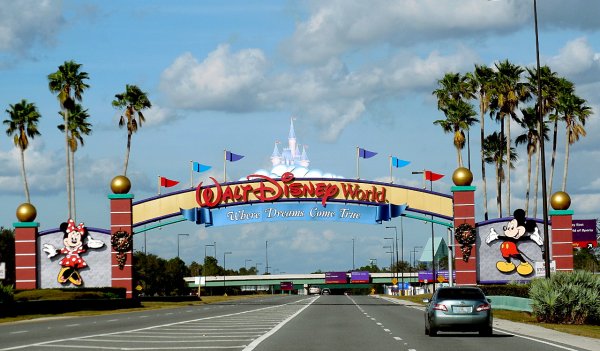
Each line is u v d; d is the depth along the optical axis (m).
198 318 57.06
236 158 80.62
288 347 29.45
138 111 108.44
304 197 78.12
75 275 79.50
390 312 67.19
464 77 115.00
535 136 112.12
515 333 37.31
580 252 148.75
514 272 75.94
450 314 34.34
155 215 79.19
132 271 79.31
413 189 77.75
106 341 33.28
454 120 111.62
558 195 75.75
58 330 41.97
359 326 44.19
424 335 36.03
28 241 79.44
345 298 145.25
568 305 45.91
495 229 76.56
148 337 35.81
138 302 81.19
